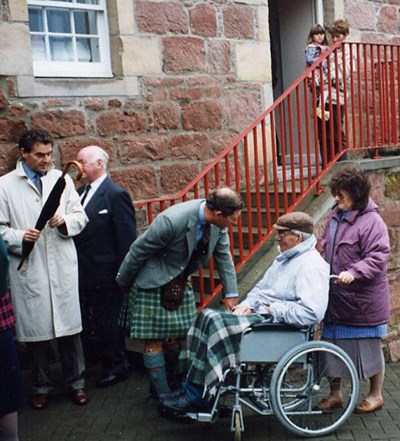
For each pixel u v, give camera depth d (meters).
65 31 6.23
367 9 8.48
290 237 4.23
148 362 4.40
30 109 5.71
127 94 6.29
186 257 4.29
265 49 7.34
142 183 6.40
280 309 4.07
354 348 4.45
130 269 4.36
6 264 3.54
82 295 5.17
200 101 6.82
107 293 5.15
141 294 4.37
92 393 5.10
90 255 5.11
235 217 4.18
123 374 5.30
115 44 6.29
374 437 4.24
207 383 3.94
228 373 4.14
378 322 4.45
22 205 4.66
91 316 5.19
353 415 4.60
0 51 5.55
